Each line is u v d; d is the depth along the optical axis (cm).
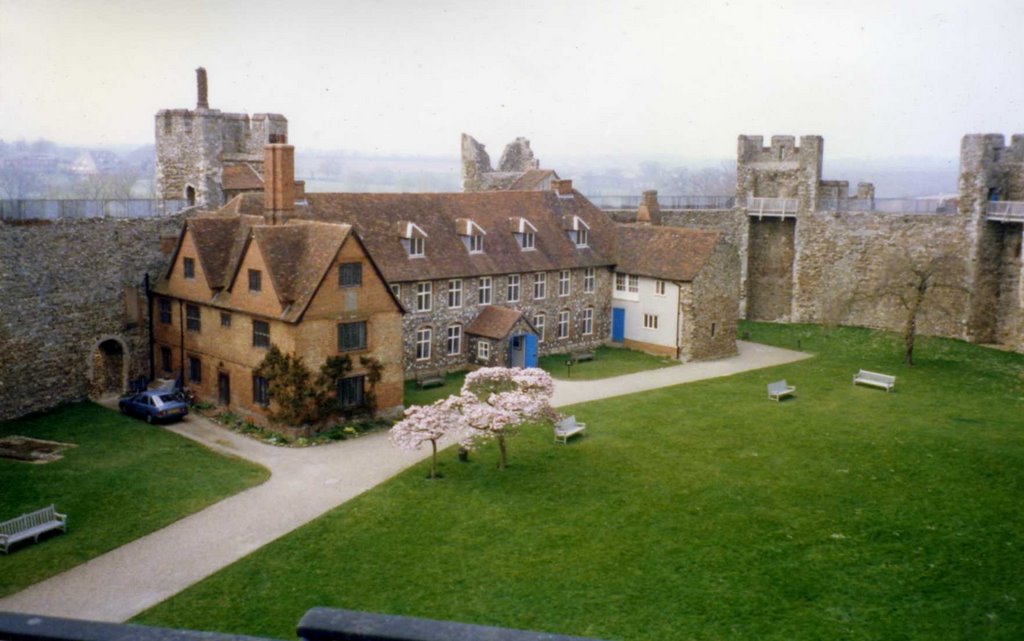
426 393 4675
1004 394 4672
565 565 2625
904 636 2223
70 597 2409
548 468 3466
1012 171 5909
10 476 3291
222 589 2469
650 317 5738
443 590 2473
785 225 6762
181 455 3603
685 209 7112
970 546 2738
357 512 3020
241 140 5466
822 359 5553
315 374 3866
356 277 3962
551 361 5478
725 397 4578
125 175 9606
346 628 397
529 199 5856
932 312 6125
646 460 3556
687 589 2475
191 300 4284
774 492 3200
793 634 2238
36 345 4119
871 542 2773
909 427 4016
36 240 4075
